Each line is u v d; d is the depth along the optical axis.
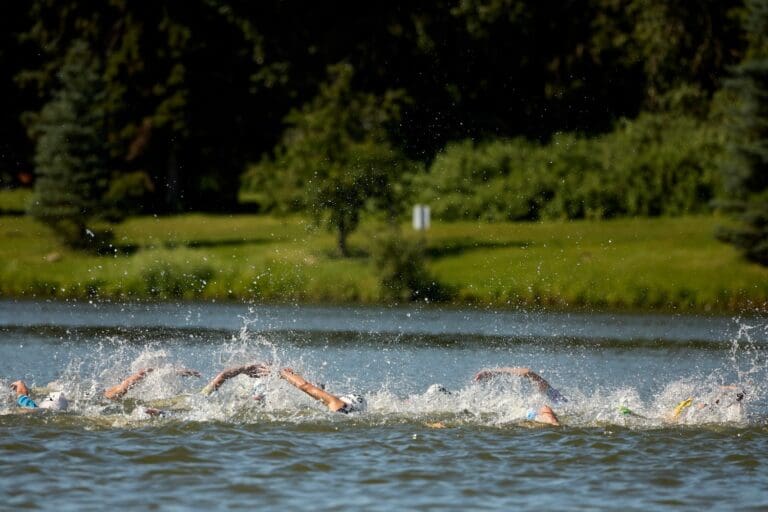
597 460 47.66
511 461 47.31
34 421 52.41
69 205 166.00
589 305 133.75
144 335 96.94
